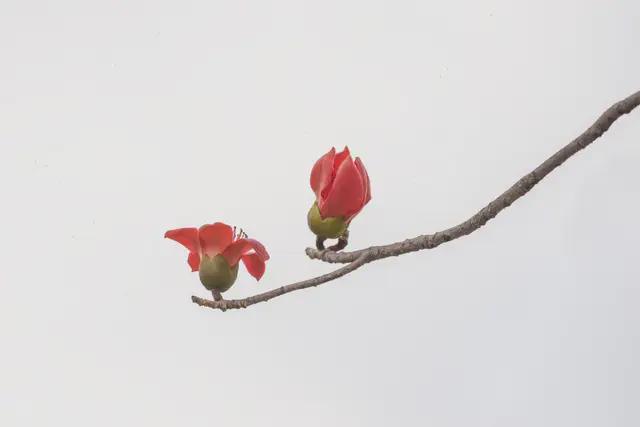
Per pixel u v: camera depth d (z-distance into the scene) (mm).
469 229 1834
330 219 1965
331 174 1971
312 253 1970
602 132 1788
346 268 1915
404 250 1875
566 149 1797
